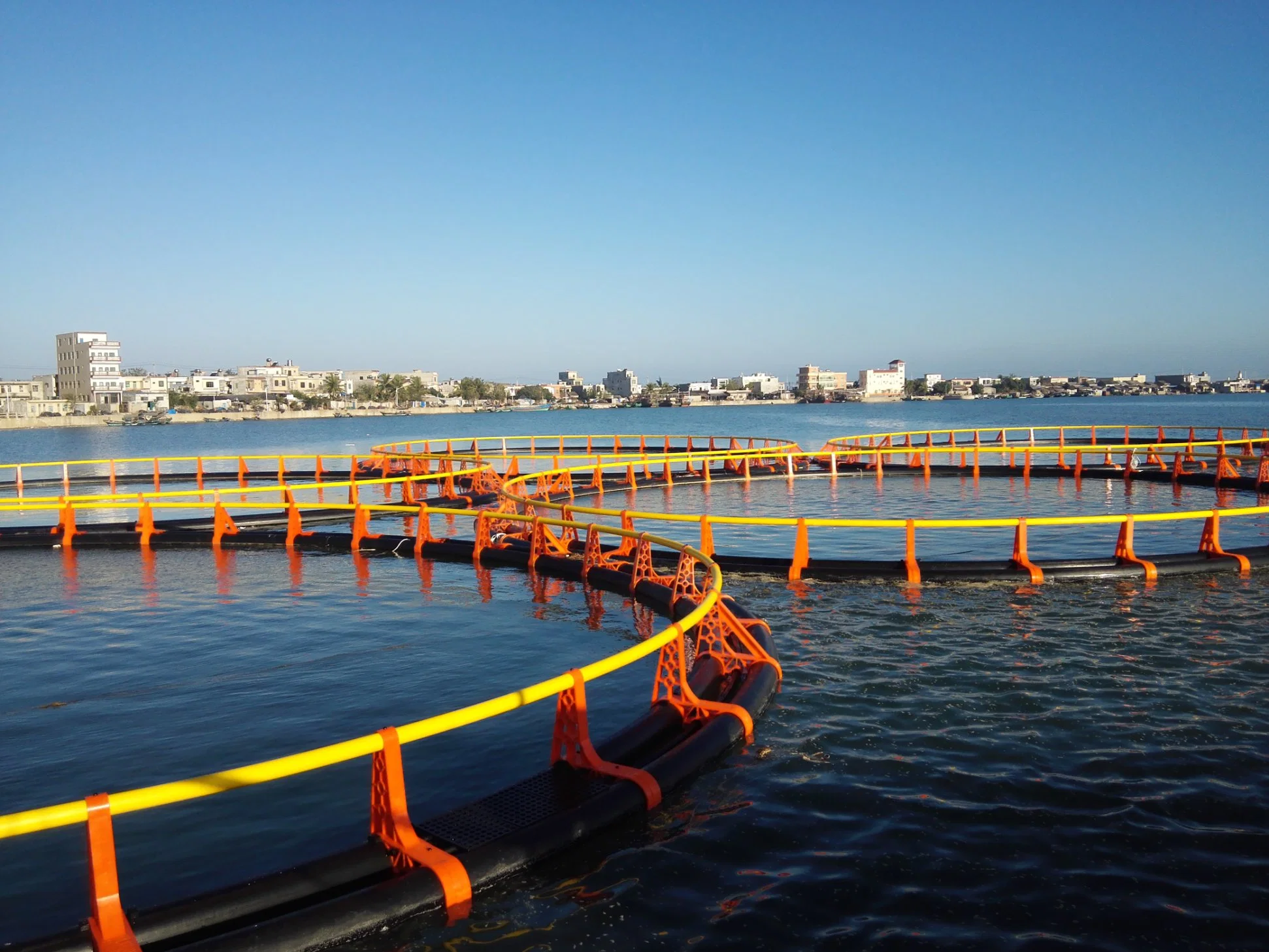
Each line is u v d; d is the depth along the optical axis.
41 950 5.43
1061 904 6.32
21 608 16.88
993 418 146.50
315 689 11.48
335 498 37.88
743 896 6.51
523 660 12.69
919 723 9.70
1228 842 7.09
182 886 6.80
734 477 41.00
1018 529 16.89
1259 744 8.96
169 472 54.75
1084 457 51.19
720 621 11.45
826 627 13.83
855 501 32.22
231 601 17.06
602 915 6.30
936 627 13.66
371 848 6.64
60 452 88.81
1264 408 186.62
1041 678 11.12
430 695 11.13
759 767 8.66
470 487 37.97
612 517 28.64
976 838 7.25
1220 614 14.09
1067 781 8.21
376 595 17.33
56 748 9.59
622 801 7.57
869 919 6.20
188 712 10.70
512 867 6.75
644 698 10.89
